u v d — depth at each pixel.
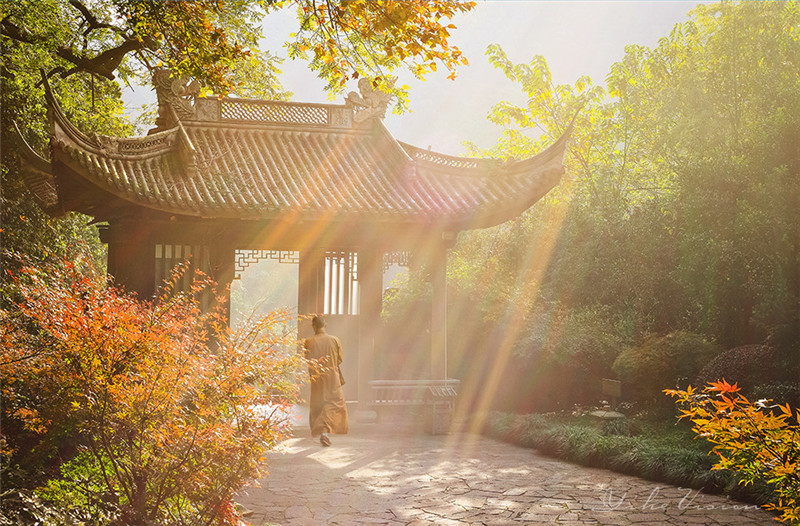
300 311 12.98
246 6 13.94
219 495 5.02
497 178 13.04
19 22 13.63
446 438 11.47
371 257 13.14
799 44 15.04
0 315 5.42
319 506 6.96
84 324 4.94
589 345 12.91
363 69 6.85
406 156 13.12
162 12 8.87
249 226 12.57
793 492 3.93
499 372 14.16
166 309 5.88
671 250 13.96
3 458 5.39
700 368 11.37
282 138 13.75
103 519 4.49
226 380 5.22
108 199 11.68
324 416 10.45
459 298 15.92
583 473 8.57
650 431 10.06
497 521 6.44
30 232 16.28
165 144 12.23
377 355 17.12
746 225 12.34
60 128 10.84
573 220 16.27
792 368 10.18
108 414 4.91
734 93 15.26
